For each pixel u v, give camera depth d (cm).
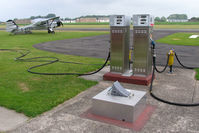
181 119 370
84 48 1477
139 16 562
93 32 3444
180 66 839
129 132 327
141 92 414
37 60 995
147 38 570
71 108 423
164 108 419
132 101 365
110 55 636
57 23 3353
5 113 397
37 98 471
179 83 591
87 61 961
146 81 568
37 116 385
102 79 646
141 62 596
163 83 593
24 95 493
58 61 959
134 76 605
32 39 2261
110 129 337
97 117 380
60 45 1673
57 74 699
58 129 340
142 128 339
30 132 331
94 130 335
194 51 1262
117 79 611
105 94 405
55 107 428
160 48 1413
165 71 741
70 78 652
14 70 772
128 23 623
